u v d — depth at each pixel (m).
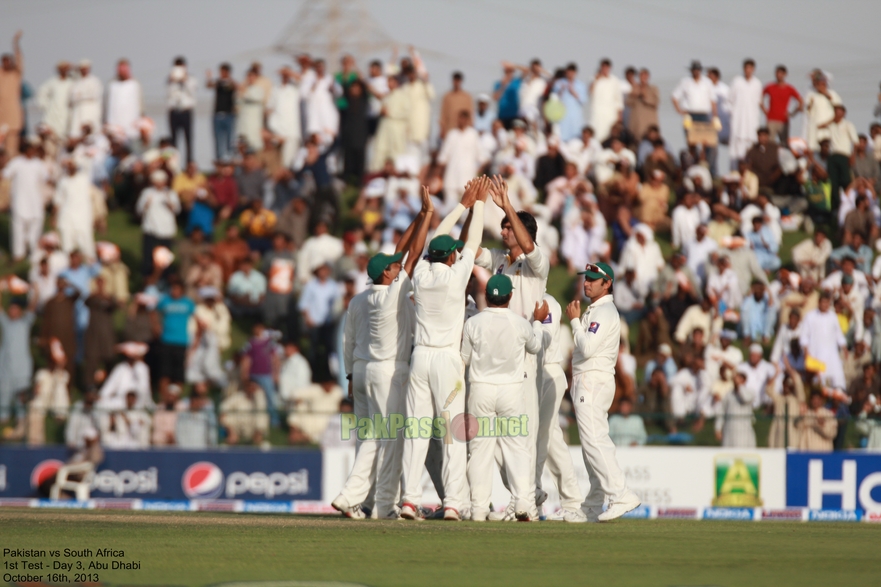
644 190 73.62
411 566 20.72
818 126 76.00
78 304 69.25
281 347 64.31
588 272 31.48
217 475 54.09
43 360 69.94
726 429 53.53
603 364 31.30
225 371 66.44
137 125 84.50
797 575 20.14
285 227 73.75
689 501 51.25
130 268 78.50
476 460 31.53
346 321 33.06
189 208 79.44
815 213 75.44
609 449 31.05
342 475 53.41
